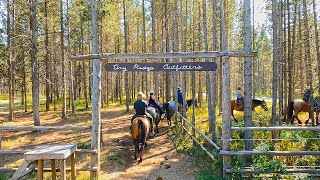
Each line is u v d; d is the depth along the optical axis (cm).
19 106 3425
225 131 777
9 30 2144
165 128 1648
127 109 2494
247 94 899
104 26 2503
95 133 809
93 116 811
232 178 758
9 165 992
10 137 1495
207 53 781
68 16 2409
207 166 907
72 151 698
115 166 958
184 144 1216
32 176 845
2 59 2339
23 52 2267
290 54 1942
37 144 1322
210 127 1388
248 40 884
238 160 811
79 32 2711
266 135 1154
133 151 1153
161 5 2591
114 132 1588
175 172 891
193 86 1848
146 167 948
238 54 768
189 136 1309
